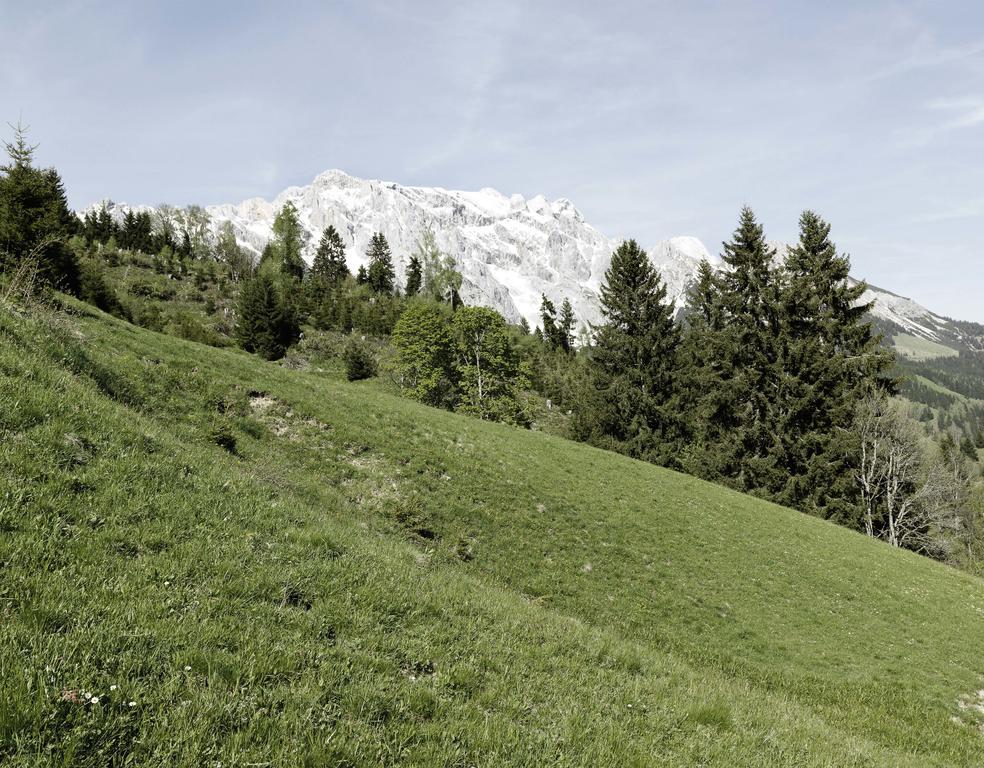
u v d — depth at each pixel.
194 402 21.89
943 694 19.14
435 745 6.02
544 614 13.10
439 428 30.22
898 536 53.16
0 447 8.79
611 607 19.83
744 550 28.14
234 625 6.95
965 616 27.36
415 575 11.30
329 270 161.12
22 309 16.44
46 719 4.65
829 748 10.31
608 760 6.83
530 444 34.62
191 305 95.00
